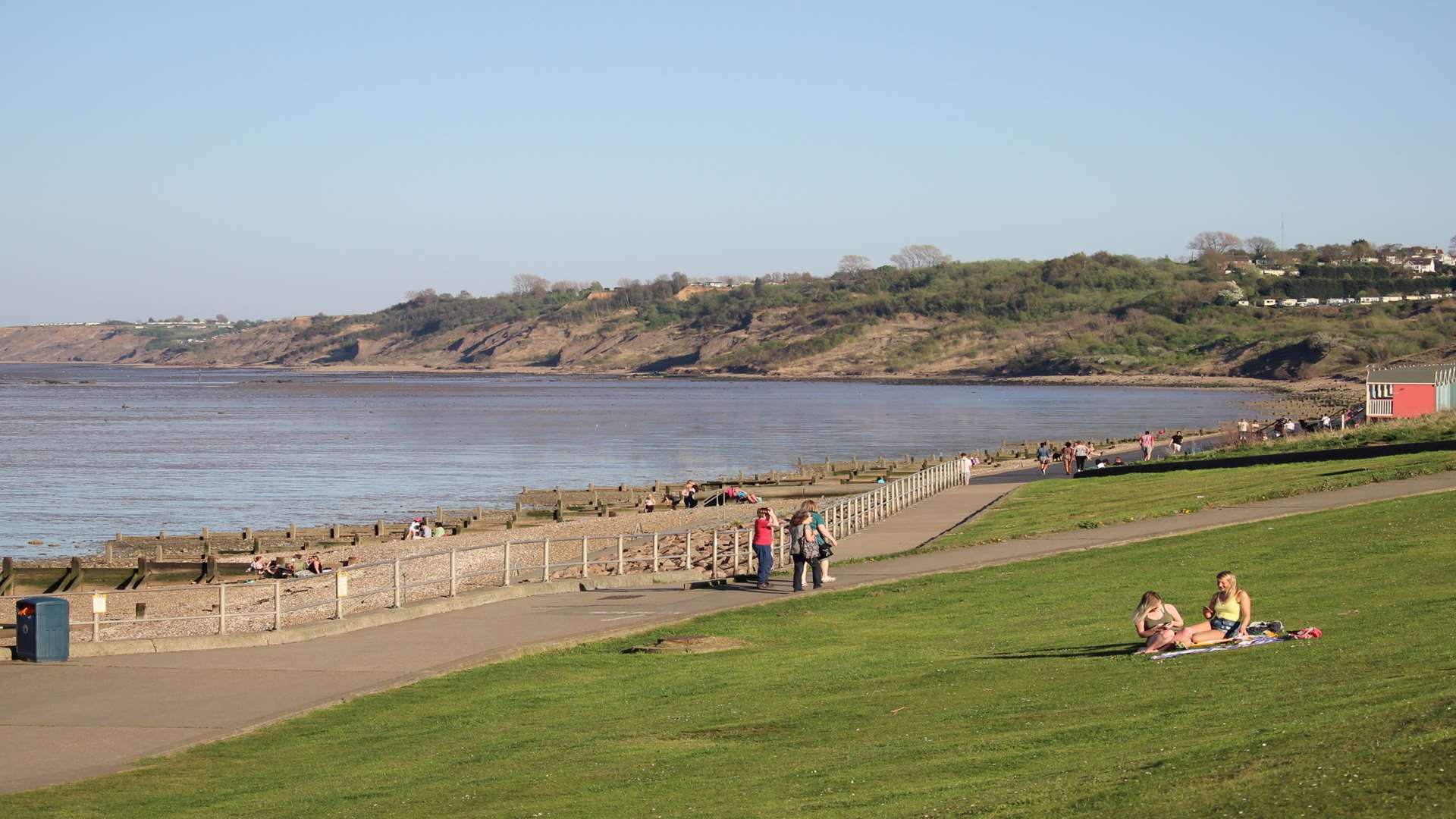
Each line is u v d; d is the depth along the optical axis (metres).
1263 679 14.89
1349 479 41.66
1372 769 9.82
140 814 13.34
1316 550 27.33
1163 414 162.62
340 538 59.38
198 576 45.59
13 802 13.84
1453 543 25.94
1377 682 13.68
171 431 144.00
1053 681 16.77
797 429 141.75
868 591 28.72
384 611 25.77
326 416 173.75
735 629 24.59
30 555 57.16
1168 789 10.35
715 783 13.17
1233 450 66.00
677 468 98.25
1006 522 41.41
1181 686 15.21
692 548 46.69
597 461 104.38
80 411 188.88
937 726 14.87
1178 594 24.25
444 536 58.91
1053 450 98.50
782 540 38.62
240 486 86.38
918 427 143.88
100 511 73.38
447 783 14.09
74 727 17.28
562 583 30.00
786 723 15.92
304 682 20.00
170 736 16.81
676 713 17.28
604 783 13.62
